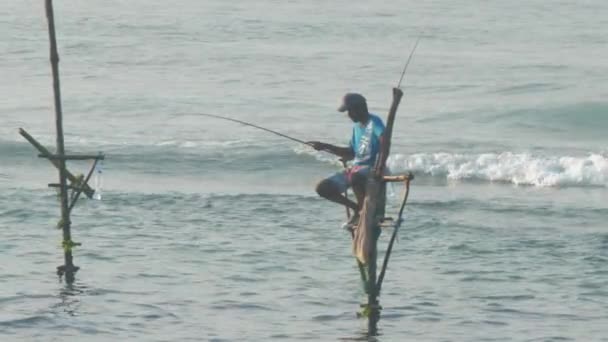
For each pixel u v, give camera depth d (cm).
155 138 9144
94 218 6222
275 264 5281
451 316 4450
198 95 11319
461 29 16775
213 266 5225
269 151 8656
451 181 7900
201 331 4200
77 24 16275
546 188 7625
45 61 13312
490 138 9500
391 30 16588
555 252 5569
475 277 5075
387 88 11981
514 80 12312
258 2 19262
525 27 17025
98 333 4144
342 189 4009
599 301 4703
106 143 8894
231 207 6600
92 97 11088
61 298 4600
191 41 15012
